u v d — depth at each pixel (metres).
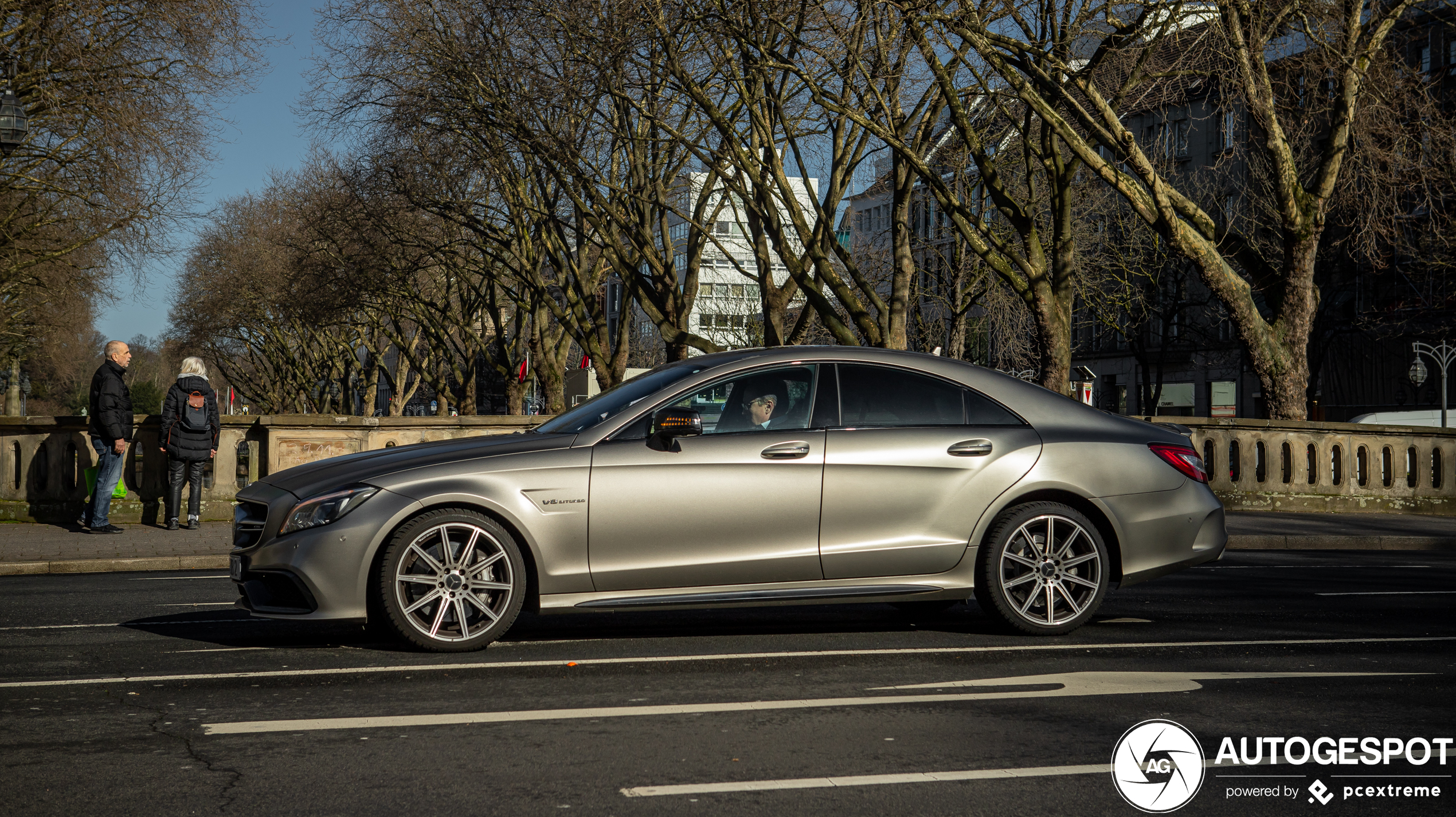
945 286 42.62
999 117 28.56
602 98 25.81
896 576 7.26
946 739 4.98
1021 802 4.20
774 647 7.03
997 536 7.36
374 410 70.62
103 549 12.66
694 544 6.97
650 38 22.55
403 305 52.06
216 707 5.50
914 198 40.75
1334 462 19.72
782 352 7.42
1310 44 19.31
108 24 23.50
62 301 31.91
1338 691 5.94
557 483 6.84
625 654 6.78
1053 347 20.41
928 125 22.33
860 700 5.66
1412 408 50.38
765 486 7.06
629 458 6.95
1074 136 18.33
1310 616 8.42
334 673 6.25
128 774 4.46
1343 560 13.29
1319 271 51.41
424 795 4.23
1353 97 18.48
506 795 4.23
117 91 23.16
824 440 7.20
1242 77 18.19
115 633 7.55
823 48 19.70
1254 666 6.53
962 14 17.81
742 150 22.44
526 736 5.01
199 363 14.98
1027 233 20.27
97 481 14.53
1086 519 7.48
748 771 4.52
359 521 6.66
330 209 37.81
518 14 24.58
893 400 7.42
